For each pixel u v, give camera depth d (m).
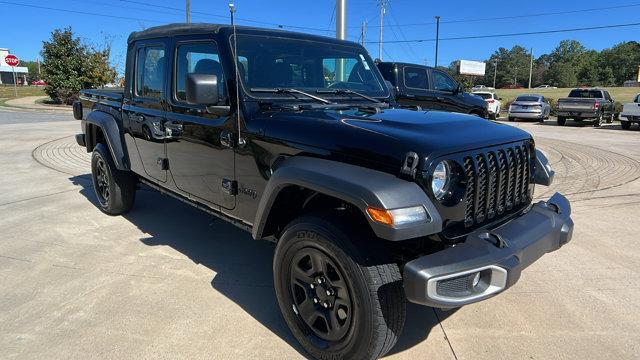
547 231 2.94
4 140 11.73
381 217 2.30
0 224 5.22
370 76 4.21
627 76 122.69
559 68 127.12
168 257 4.34
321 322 2.87
